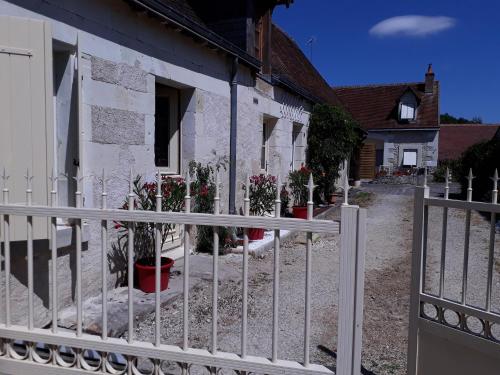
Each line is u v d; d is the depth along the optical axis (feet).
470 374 8.06
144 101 15.85
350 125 38.01
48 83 10.36
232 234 20.39
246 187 7.35
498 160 37.32
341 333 7.09
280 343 10.94
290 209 31.53
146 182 15.76
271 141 29.60
